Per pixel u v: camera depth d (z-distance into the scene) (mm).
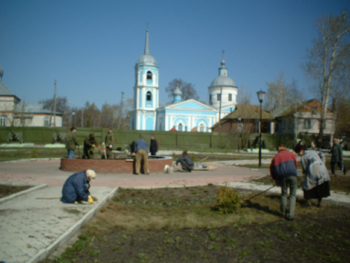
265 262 5520
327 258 5684
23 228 6324
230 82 76312
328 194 8773
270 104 66188
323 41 40125
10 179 12008
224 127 57750
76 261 5352
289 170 7766
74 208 7926
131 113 75938
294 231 7012
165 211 8297
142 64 72125
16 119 60375
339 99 41094
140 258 5535
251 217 7785
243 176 14367
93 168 14180
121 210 8273
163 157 16547
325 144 52594
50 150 31000
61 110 105250
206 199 9719
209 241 6375
